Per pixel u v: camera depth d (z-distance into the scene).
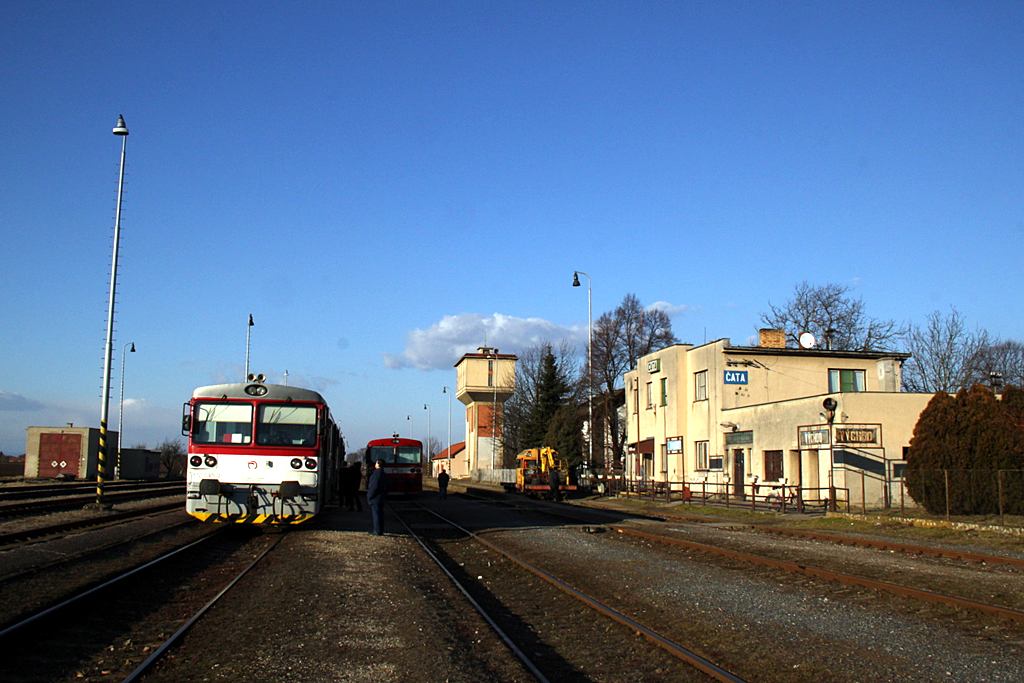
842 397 28.19
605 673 7.37
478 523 24.58
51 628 8.60
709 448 37.41
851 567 14.24
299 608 10.05
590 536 20.17
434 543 19.42
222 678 6.96
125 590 11.02
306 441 18.42
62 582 11.16
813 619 9.66
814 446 28.88
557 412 61.59
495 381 91.69
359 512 27.70
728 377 36.44
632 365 62.56
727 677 6.95
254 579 12.45
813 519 24.44
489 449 91.81
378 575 12.84
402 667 7.27
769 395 36.81
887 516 23.38
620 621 9.27
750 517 26.14
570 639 8.77
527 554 16.48
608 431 61.59
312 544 17.08
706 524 24.03
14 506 23.36
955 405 24.41
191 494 17.88
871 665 7.57
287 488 18.02
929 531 20.47
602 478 48.53
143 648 8.03
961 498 22.50
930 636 8.73
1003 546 17.50
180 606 10.34
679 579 12.82
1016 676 7.18
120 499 31.56
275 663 7.43
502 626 9.36
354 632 8.70
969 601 10.17
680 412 40.41
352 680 6.86
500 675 7.10
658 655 7.96
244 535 19.59
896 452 28.31
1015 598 11.13
